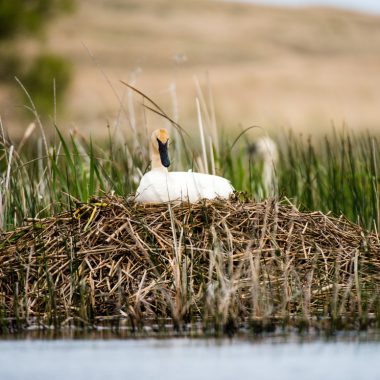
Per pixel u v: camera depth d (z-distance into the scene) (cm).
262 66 17075
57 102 5447
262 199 2373
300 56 19338
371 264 2050
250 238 2014
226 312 1784
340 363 1548
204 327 1795
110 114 2867
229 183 2314
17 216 2322
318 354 1602
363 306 1894
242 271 1941
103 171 2425
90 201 2162
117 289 1928
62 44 17550
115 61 16588
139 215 2084
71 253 1980
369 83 13938
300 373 1491
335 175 2502
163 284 1920
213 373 1487
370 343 1672
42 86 5572
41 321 1877
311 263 1994
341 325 1781
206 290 1880
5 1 5622
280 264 1964
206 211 2067
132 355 1602
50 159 2505
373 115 11300
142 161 2552
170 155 2745
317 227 2100
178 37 19600
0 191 2236
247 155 3173
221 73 15325
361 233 2167
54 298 1867
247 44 19425
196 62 17488
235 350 1630
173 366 1532
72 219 2061
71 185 2475
